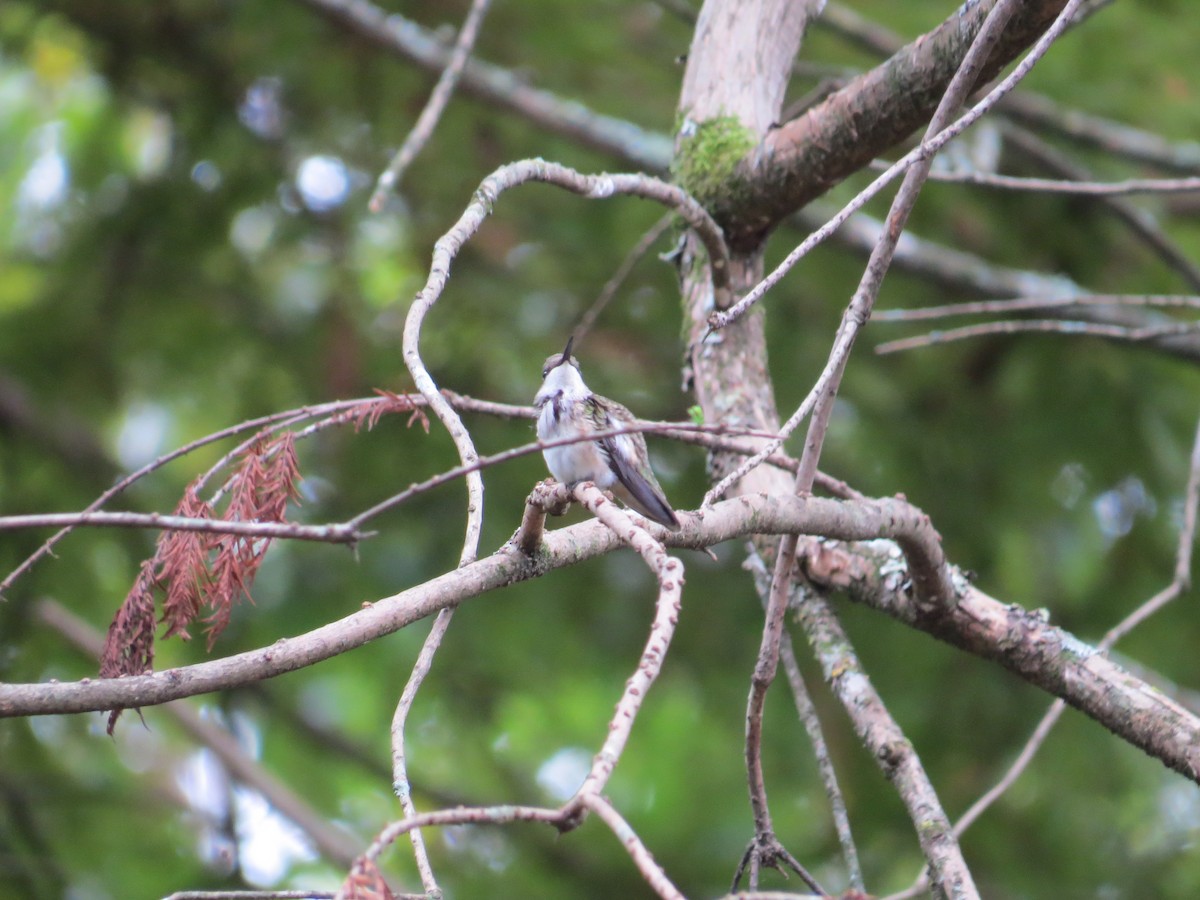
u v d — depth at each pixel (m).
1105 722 5.65
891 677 11.83
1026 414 12.20
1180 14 11.70
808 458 5.01
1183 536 6.51
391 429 12.30
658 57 12.80
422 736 14.72
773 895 3.38
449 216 12.80
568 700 15.24
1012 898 11.52
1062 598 11.73
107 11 12.57
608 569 12.88
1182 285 12.25
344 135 13.02
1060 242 12.74
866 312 4.86
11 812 11.76
